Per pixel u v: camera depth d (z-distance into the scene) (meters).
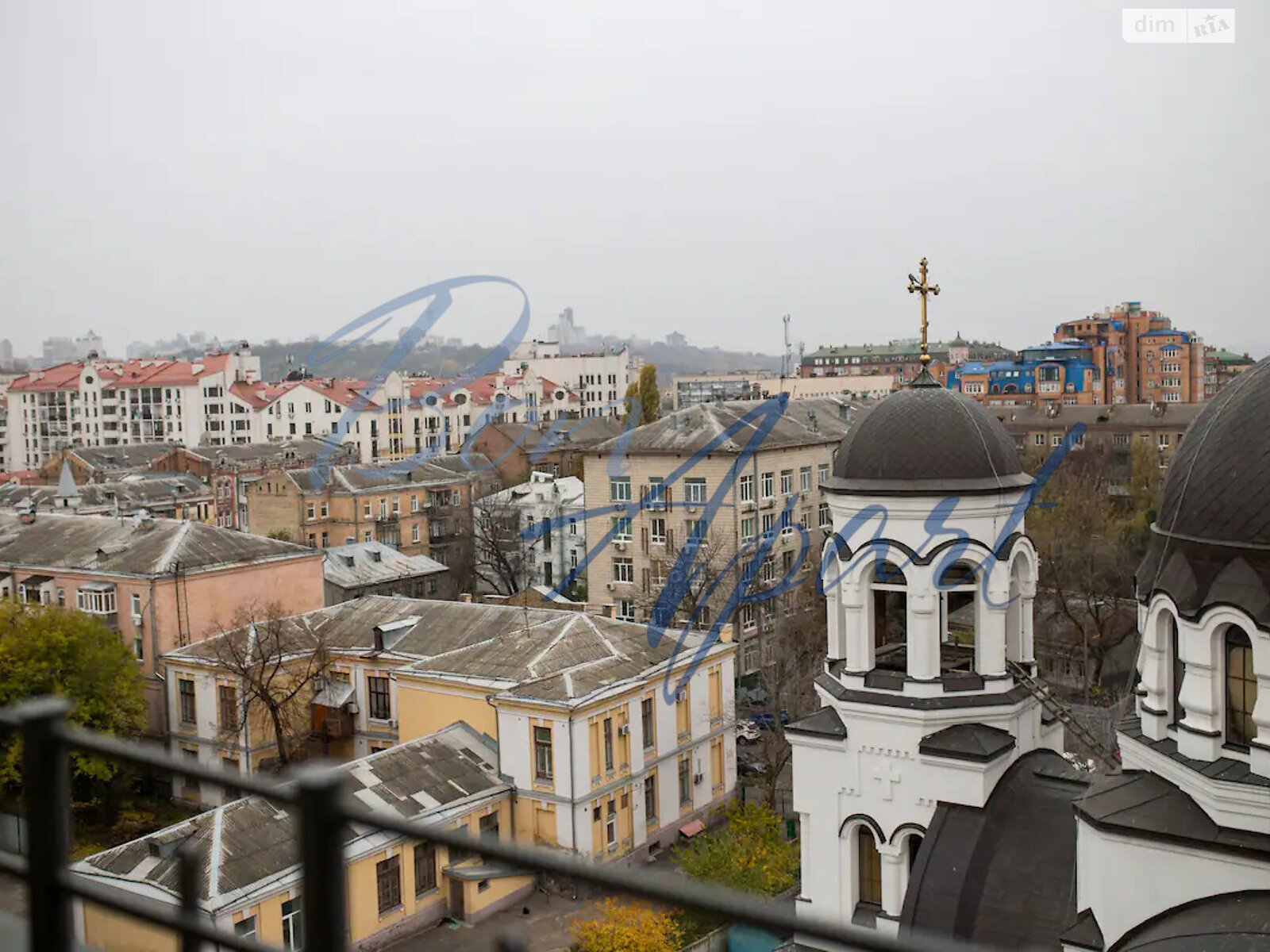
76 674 58.97
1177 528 20.94
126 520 75.56
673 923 38.12
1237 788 19.17
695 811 56.72
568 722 49.16
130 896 7.17
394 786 47.47
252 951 6.58
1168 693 21.41
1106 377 158.38
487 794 49.34
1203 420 21.55
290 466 122.50
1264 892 18.92
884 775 27.05
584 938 38.50
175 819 58.84
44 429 172.00
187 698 63.16
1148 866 20.02
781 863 43.16
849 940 5.09
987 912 23.58
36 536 76.25
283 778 6.46
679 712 56.12
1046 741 29.08
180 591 68.00
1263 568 19.39
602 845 50.78
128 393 159.38
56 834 7.40
